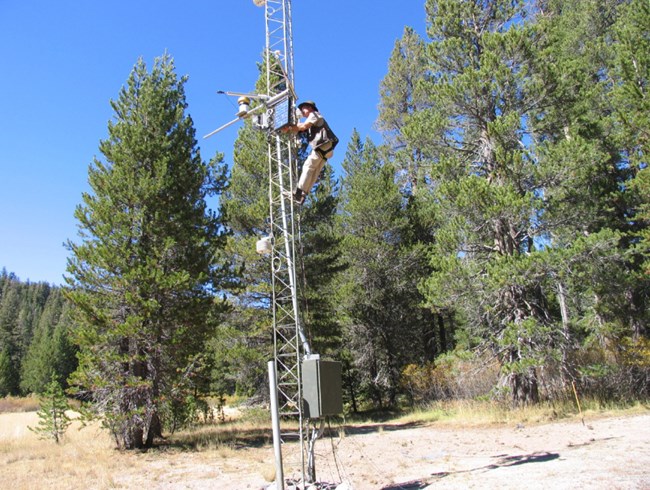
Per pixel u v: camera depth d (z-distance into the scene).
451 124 20.47
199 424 22.66
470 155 21.11
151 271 15.19
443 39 21.52
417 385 26.80
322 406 8.24
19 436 19.89
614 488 6.98
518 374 18.73
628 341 18.94
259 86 23.73
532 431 15.23
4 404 42.75
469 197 17.83
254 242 21.69
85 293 15.78
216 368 24.89
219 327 23.03
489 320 19.44
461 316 27.64
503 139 18.45
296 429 19.77
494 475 8.95
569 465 9.08
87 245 15.65
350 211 30.62
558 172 17.56
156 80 18.33
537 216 18.56
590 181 20.78
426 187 23.06
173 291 15.73
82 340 14.77
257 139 23.61
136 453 14.62
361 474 10.52
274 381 8.18
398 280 29.66
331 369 8.61
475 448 13.08
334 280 29.58
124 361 15.01
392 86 38.41
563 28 27.78
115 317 15.91
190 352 16.50
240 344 22.48
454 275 18.41
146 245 16.33
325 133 8.93
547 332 17.95
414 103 36.81
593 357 19.42
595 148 18.75
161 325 15.68
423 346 33.50
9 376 64.56
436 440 15.28
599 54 24.39
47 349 58.59
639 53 18.72
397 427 20.31
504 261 17.77
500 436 14.95
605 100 22.58
